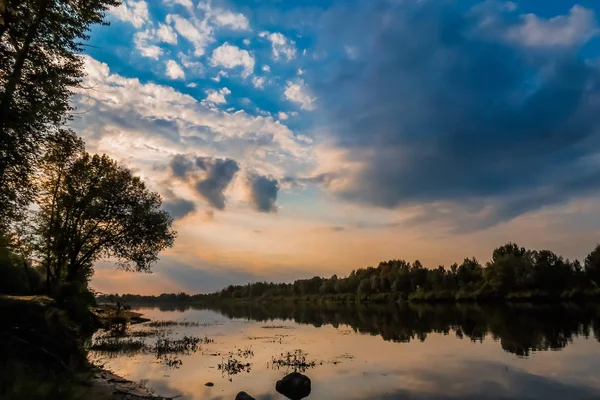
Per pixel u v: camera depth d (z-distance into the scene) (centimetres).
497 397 1556
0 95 1775
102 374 1792
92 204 3531
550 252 10025
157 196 4091
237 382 1769
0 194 2048
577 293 9031
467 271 11488
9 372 1305
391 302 12838
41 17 1867
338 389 1667
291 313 8600
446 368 2081
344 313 7788
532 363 2191
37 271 3484
